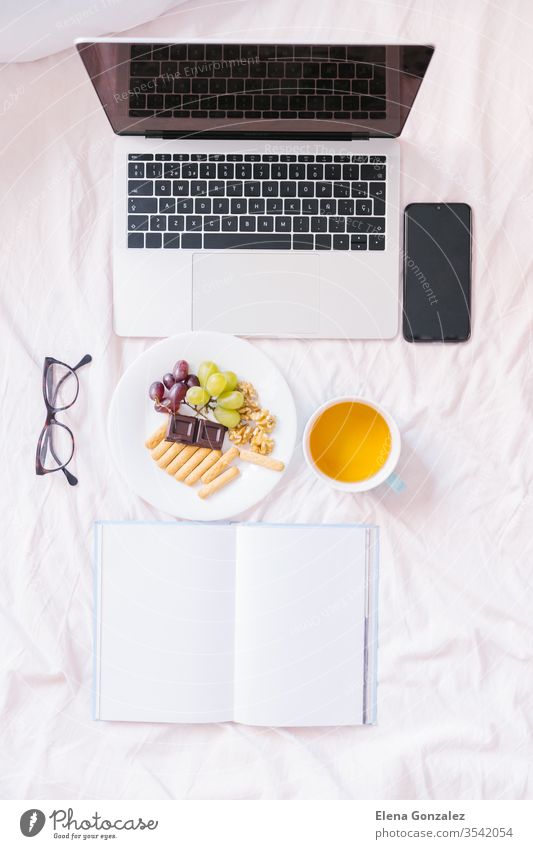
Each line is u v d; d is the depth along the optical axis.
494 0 0.83
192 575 0.82
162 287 0.81
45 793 0.82
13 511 0.83
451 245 0.82
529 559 0.83
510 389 0.83
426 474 0.83
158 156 0.81
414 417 0.83
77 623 0.83
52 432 0.83
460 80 0.83
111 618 0.82
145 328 0.82
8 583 0.83
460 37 0.83
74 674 0.83
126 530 0.82
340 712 0.82
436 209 0.82
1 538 0.83
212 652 0.82
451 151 0.83
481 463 0.83
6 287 0.84
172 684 0.82
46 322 0.83
